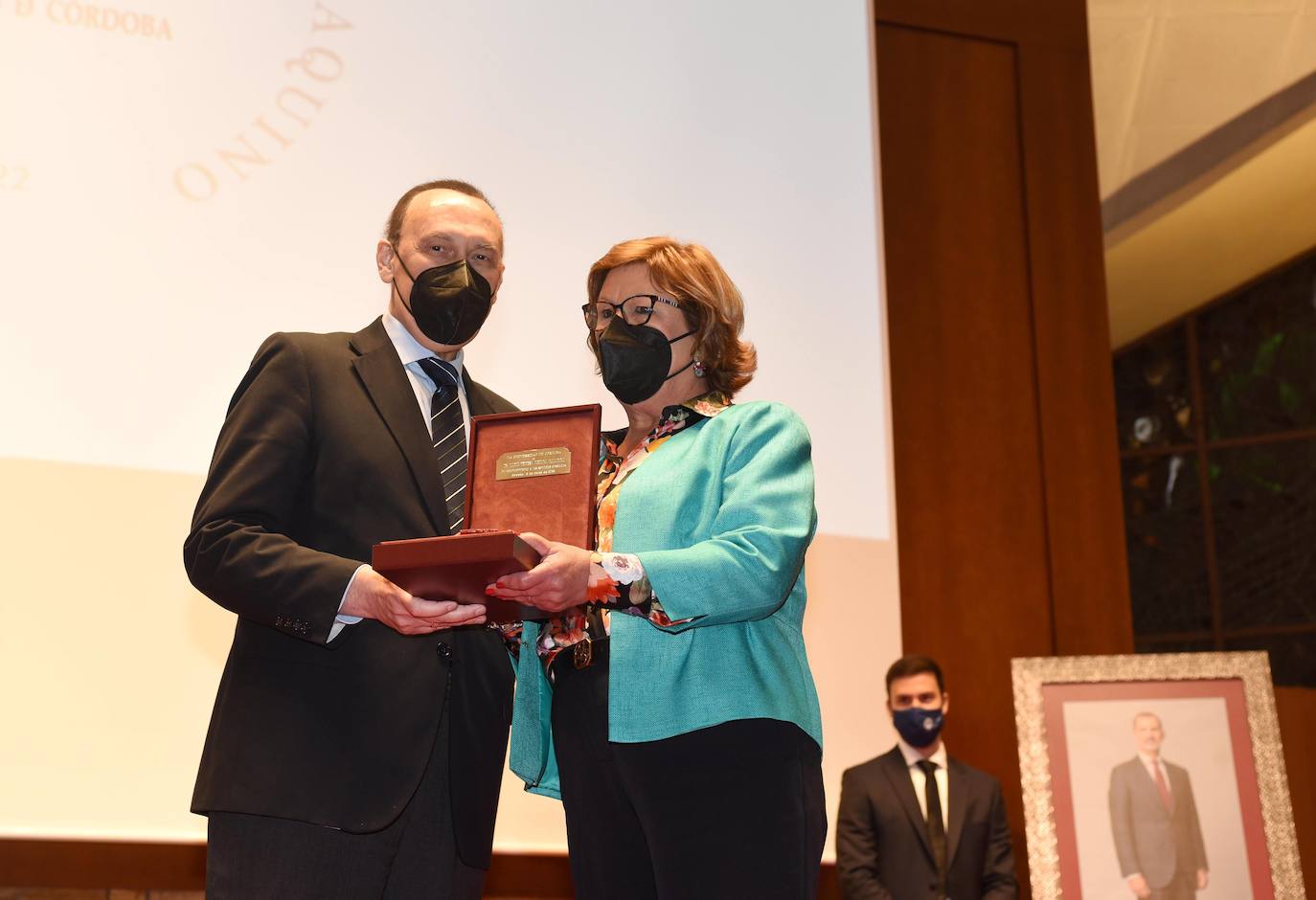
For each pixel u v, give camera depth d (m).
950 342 4.40
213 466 1.74
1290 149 6.42
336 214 3.48
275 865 1.61
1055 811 3.53
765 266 3.87
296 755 1.63
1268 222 7.10
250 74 3.47
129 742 3.07
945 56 4.65
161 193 3.32
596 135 3.78
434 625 1.57
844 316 3.92
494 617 1.58
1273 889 3.48
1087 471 4.39
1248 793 3.55
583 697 1.55
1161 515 7.70
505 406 2.07
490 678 1.81
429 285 1.91
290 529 1.75
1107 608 4.29
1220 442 7.67
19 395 3.13
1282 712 4.29
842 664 3.73
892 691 3.63
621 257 1.76
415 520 1.76
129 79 3.36
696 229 3.82
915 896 3.41
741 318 1.77
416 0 3.68
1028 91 4.68
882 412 3.90
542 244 3.64
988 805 3.57
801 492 1.56
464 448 1.90
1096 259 4.59
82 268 3.22
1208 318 7.87
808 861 1.46
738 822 1.43
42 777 3.00
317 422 1.80
